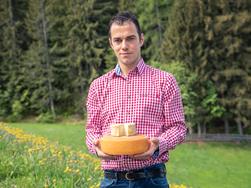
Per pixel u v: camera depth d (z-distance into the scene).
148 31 42.19
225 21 34.34
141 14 42.59
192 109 33.06
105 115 3.30
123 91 3.25
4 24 49.22
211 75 34.62
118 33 3.19
